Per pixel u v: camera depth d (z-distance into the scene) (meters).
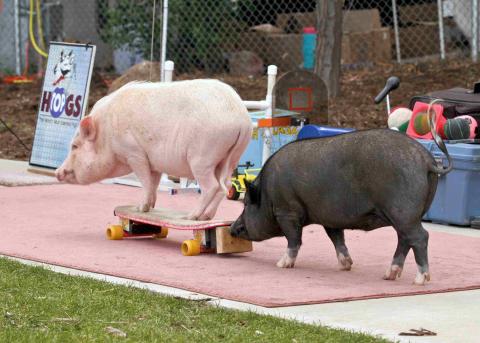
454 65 20.73
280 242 10.73
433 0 22.97
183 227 9.96
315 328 7.14
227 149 10.06
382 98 12.54
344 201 8.63
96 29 24.22
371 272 9.20
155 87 10.38
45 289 8.27
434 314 7.69
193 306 7.79
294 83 13.59
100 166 10.66
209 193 10.11
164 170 10.40
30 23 21.56
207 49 22.45
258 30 22.62
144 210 10.73
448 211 11.93
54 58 14.47
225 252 9.82
